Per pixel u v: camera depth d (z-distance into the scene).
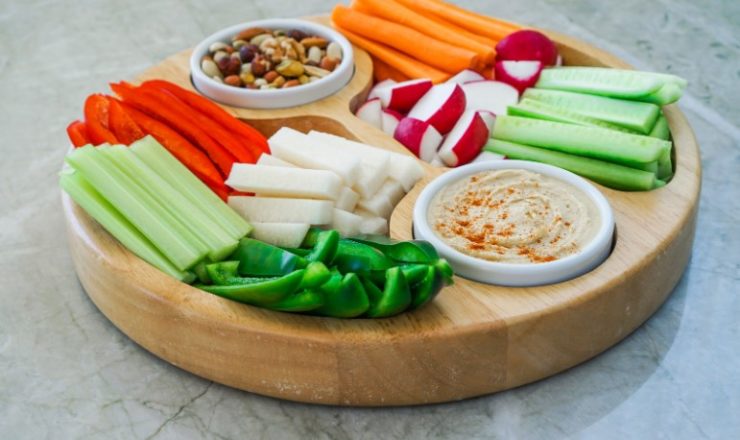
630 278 0.69
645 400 0.68
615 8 1.05
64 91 0.96
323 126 0.84
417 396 0.68
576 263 0.69
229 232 0.73
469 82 0.87
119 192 0.72
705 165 0.84
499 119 0.82
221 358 0.69
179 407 0.69
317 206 0.73
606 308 0.69
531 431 0.67
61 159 0.88
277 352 0.67
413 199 0.75
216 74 0.87
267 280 0.68
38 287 0.77
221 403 0.69
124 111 0.79
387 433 0.67
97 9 1.08
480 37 0.90
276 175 0.75
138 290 0.69
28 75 0.98
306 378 0.68
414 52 0.89
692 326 0.72
